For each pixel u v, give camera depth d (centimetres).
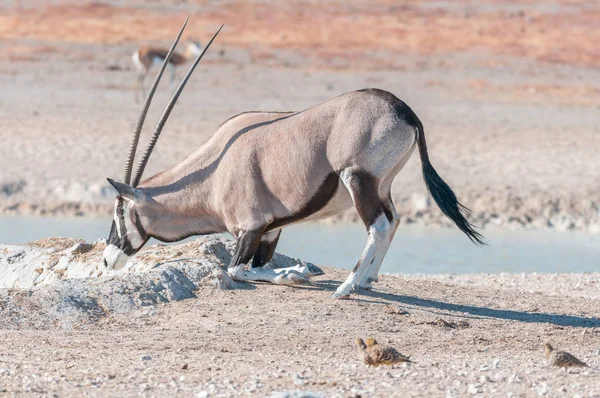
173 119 9069
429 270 5109
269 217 3334
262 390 2220
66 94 10156
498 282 4481
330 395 2159
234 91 10738
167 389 2231
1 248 3922
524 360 2653
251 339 2859
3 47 12812
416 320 3159
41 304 3141
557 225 6556
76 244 3831
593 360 2662
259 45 13938
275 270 3447
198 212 3456
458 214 3309
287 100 10325
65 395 2175
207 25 15275
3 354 2616
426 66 12925
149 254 3703
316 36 14812
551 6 19000
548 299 3816
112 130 8462
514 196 6856
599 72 13288
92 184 6788
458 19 16775
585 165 7825
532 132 9106
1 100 9562
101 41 13788
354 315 3155
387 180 3328
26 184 6756
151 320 3112
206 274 3409
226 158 3372
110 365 2492
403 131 3238
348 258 5297
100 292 3228
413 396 2173
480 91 11369
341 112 3256
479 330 3112
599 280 4572
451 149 8175
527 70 13062
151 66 10531
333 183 3272
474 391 2209
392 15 16788
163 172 3506
